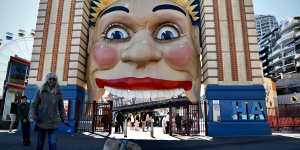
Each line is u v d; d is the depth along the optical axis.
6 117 18.86
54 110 4.03
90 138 9.79
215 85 12.18
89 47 13.96
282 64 71.38
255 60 12.55
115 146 4.55
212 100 11.98
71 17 13.58
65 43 13.20
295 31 65.56
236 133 11.56
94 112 12.78
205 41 12.91
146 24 12.52
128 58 11.76
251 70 12.41
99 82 13.05
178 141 9.31
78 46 13.09
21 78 20.67
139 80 11.91
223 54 12.60
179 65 12.12
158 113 37.50
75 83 12.59
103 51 12.48
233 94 12.03
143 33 12.32
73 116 12.16
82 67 13.52
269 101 27.16
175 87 12.61
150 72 11.97
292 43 67.31
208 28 12.96
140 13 12.49
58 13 13.70
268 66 79.31
